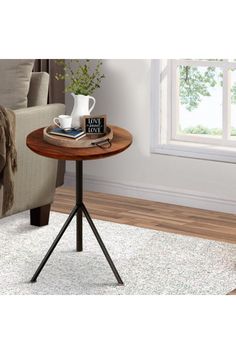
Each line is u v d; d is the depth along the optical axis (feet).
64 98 19.16
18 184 15.61
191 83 17.98
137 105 18.38
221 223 16.81
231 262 14.60
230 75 17.51
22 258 14.73
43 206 16.37
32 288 13.46
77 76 18.78
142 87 18.24
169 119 18.29
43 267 14.32
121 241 15.60
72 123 14.47
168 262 14.58
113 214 17.33
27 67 15.83
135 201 18.38
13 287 13.48
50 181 16.35
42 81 16.26
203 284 13.65
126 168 18.78
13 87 15.74
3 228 16.28
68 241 15.58
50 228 16.34
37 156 15.93
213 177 17.67
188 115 18.15
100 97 18.81
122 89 18.49
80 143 13.43
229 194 17.52
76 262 14.57
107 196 18.75
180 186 18.12
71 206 17.84
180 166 18.04
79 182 13.93
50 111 16.03
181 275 14.02
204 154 17.69
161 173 18.33
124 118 18.58
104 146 13.50
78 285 13.60
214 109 17.83
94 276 13.98
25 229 16.25
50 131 14.11
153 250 15.15
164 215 17.33
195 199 17.92
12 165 14.97
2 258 14.71
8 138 14.83
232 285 13.64
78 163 13.87
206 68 17.76
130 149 18.65
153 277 13.93
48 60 18.65
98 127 13.84
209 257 14.84
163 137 18.37
